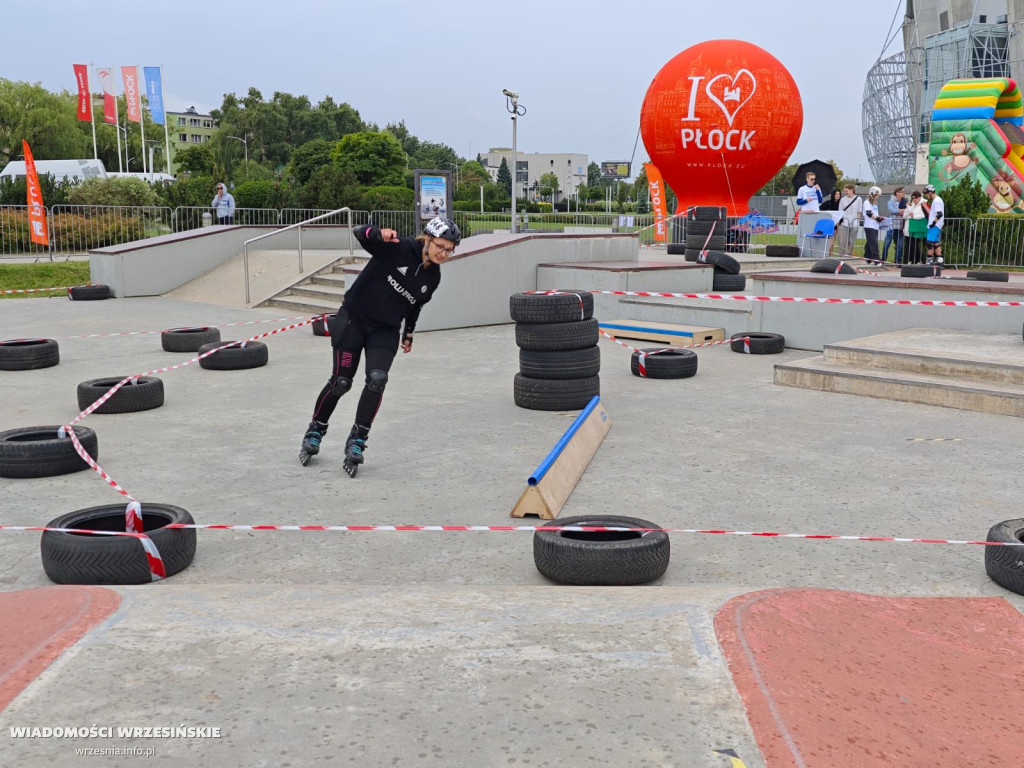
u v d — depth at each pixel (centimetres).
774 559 418
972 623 315
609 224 4397
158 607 312
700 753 210
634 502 509
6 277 2130
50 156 7381
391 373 982
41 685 243
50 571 388
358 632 287
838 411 770
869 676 261
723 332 1228
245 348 1002
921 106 4775
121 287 1855
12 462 553
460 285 1352
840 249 2125
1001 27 4400
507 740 215
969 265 2114
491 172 17612
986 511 493
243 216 2758
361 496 524
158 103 7138
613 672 253
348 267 1465
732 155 2425
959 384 784
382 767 202
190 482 554
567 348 765
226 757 206
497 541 447
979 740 226
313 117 12356
